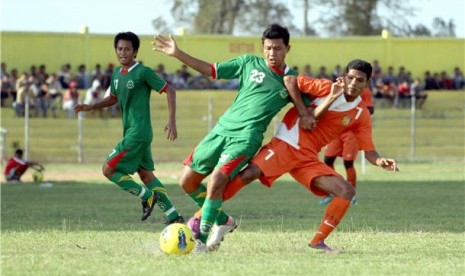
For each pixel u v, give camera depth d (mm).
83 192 54375
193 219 26312
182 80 102062
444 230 32875
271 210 41938
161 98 99250
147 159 31734
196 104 100312
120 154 31109
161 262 23562
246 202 46719
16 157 65938
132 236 30500
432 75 114188
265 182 26141
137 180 65688
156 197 31516
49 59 103375
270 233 31438
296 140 26125
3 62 101125
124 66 31328
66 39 103812
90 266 22953
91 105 31938
